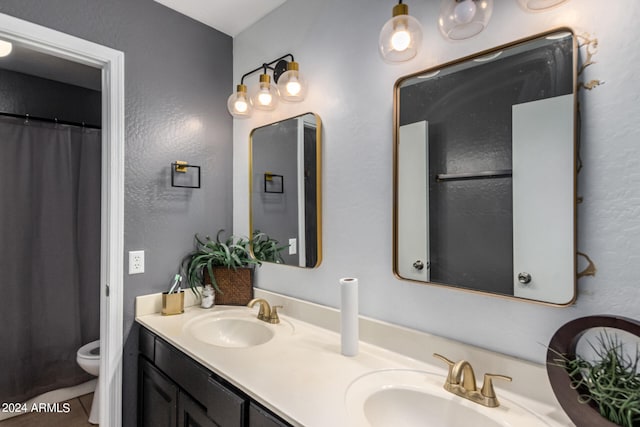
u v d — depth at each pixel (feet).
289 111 5.48
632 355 2.59
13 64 7.57
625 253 2.67
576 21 2.89
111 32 5.15
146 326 5.06
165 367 4.60
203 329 5.17
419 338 3.79
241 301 6.01
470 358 3.42
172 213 5.83
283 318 5.30
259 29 6.09
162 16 5.72
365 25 4.42
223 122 6.57
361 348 4.15
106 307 5.20
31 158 7.54
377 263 4.27
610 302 2.72
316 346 4.23
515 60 3.22
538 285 3.06
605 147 2.75
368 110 4.38
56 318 7.80
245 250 6.16
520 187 3.17
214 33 6.44
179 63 5.93
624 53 2.67
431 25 3.82
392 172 4.11
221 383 3.59
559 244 2.95
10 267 7.24
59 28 4.67
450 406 3.08
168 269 5.77
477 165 3.44
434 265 3.75
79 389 8.07
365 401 3.06
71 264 8.00
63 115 8.60
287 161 5.46
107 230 5.20
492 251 3.34
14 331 7.27
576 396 2.57
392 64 3.74
